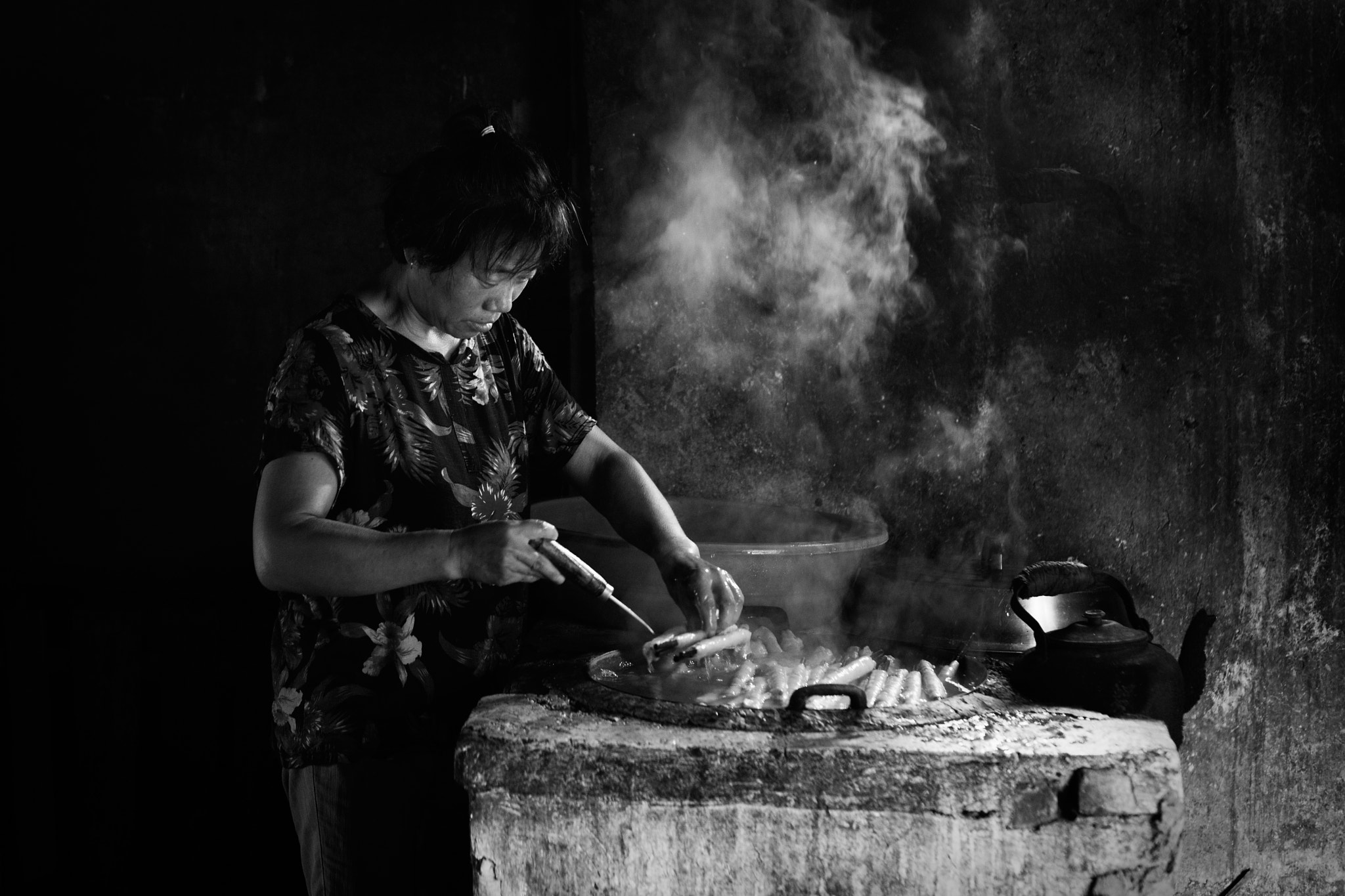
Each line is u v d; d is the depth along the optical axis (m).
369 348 1.70
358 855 1.71
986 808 1.50
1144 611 2.57
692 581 1.85
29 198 2.67
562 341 2.70
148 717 2.67
